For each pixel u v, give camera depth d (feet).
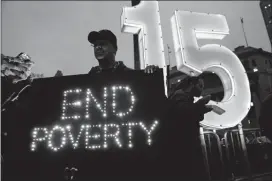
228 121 14.19
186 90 9.04
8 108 8.55
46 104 8.73
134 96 8.64
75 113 8.59
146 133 8.18
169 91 9.91
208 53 15.87
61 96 8.82
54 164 8.04
